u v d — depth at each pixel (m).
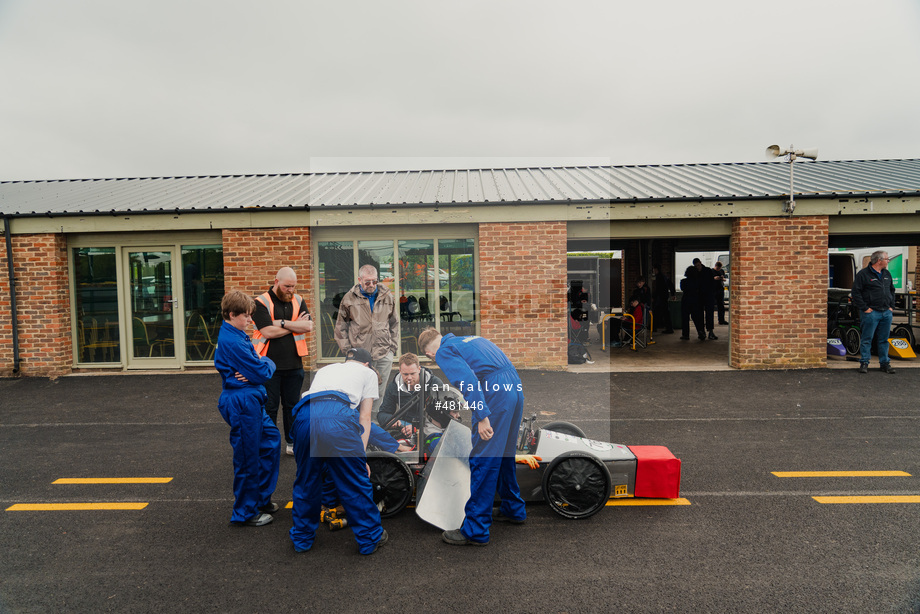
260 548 3.69
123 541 3.80
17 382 9.41
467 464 3.94
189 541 3.80
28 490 4.73
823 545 3.59
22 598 3.12
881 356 9.09
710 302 13.63
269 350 5.23
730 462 5.16
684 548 3.58
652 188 10.41
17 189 12.22
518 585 3.19
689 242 16.75
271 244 9.70
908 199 9.34
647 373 9.35
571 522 3.99
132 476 5.05
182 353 10.26
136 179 13.20
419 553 3.59
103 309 10.26
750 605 2.95
